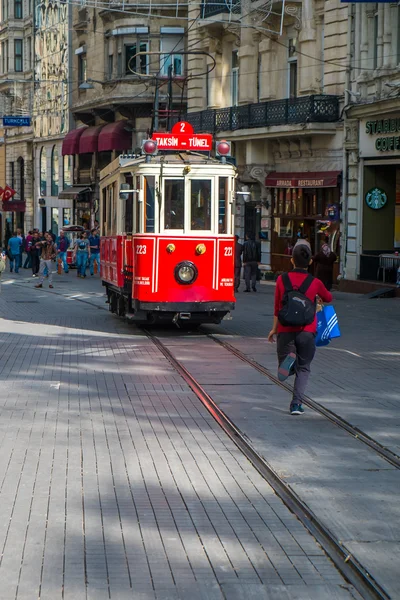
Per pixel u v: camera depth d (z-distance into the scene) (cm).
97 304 2952
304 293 1197
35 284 3991
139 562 662
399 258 3338
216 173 2045
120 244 2242
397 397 1330
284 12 3991
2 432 1080
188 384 1430
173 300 2034
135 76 5516
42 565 655
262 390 1387
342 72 3734
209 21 4525
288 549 693
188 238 2036
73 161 6650
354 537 723
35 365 1612
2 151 8344
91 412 1203
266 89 4309
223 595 607
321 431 1106
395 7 3375
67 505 796
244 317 2548
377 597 605
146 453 985
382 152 3459
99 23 5903
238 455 982
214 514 776
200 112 4681
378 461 964
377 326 2323
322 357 1739
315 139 3897
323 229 3919
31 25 7669
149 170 2027
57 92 6975
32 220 7706
